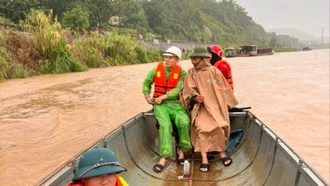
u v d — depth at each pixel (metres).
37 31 19.31
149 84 4.51
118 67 25.11
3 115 8.58
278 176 3.10
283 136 7.46
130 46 30.27
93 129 7.33
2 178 4.83
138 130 4.48
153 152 4.57
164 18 89.44
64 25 42.50
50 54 19.12
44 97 11.20
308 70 24.86
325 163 5.92
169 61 4.29
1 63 16.06
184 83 4.25
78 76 17.75
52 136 6.82
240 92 13.61
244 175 3.74
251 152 4.08
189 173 3.79
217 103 4.07
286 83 16.42
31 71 17.69
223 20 141.62
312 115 9.35
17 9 38.31
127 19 72.31
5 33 17.95
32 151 5.92
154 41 55.38
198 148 3.97
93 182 1.77
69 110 9.20
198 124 4.01
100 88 13.44
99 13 55.41
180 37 90.44
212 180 3.72
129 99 10.91
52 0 47.44
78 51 22.81
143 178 3.76
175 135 4.36
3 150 5.93
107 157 1.81
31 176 4.91
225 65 4.53
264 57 53.91
